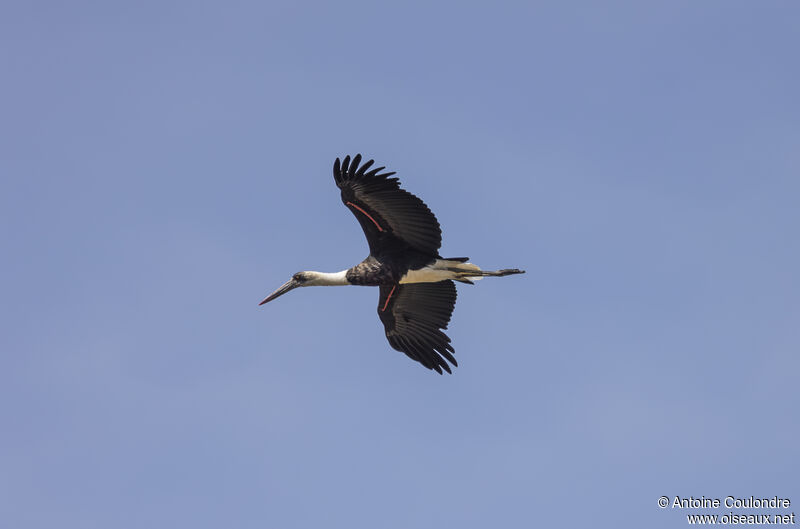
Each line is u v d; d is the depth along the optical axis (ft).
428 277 73.97
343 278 77.15
